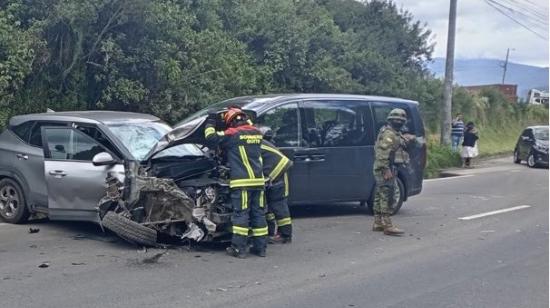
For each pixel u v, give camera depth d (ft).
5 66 40.81
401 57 92.58
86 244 27.86
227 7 64.23
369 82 77.82
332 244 29.30
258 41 65.16
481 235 32.14
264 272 24.11
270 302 20.47
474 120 114.32
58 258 25.43
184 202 26.76
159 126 31.86
